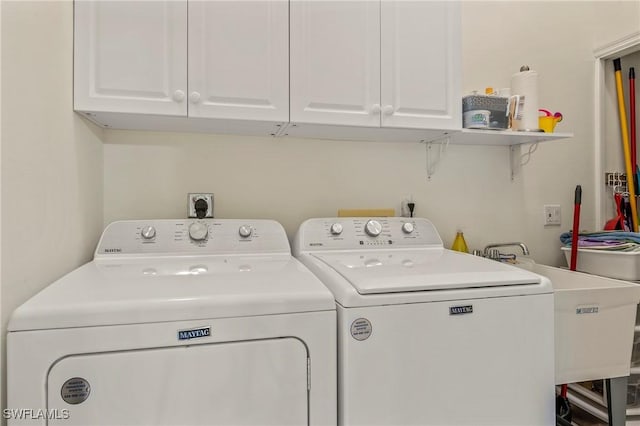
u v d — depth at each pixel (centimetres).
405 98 152
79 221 127
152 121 141
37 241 95
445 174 194
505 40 200
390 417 98
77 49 123
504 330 107
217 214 166
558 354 127
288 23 140
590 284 151
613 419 135
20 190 86
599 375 131
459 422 103
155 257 136
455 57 158
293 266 128
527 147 204
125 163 157
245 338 90
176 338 85
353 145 182
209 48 133
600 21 213
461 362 104
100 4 125
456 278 107
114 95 125
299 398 93
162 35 129
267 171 171
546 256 208
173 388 85
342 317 97
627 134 212
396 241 161
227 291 93
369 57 148
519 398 108
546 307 111
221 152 166
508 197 202
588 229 213
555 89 208
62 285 97
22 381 78
